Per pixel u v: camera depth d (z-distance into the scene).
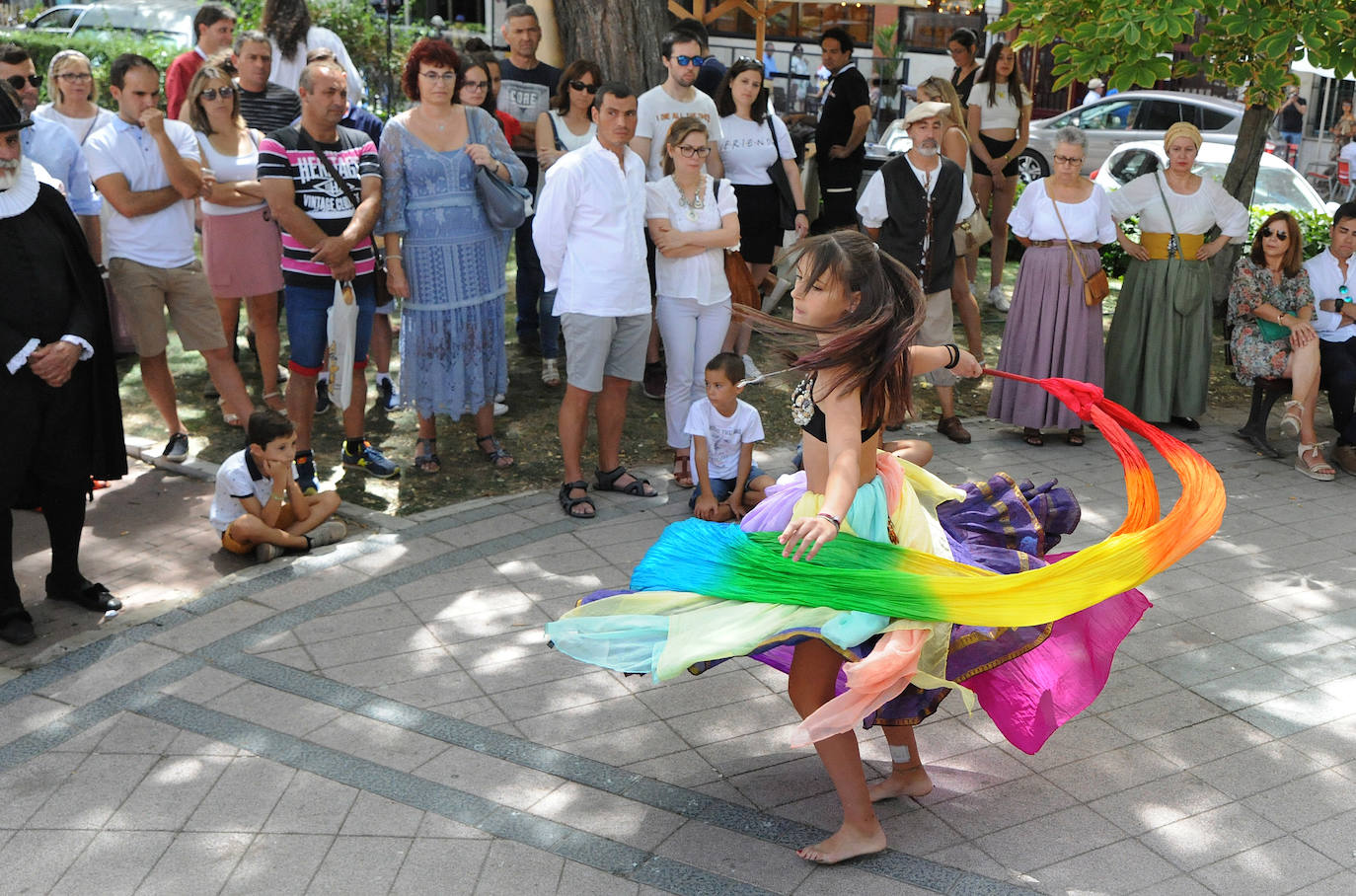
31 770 3.75
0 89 4.27
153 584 5.06
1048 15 7.51
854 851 3.31
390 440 6.74
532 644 4.57
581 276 5.70
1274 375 6.74
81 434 4.67
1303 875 3.31
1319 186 19.34
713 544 3.36
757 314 3.21
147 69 6.00
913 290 3.23
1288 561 5.41
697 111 7.07
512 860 3.34
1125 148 13.48
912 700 3.47
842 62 9.05
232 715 4.06
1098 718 4.13
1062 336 6.84
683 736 3.98
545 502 5.96
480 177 5.96
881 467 3.44
